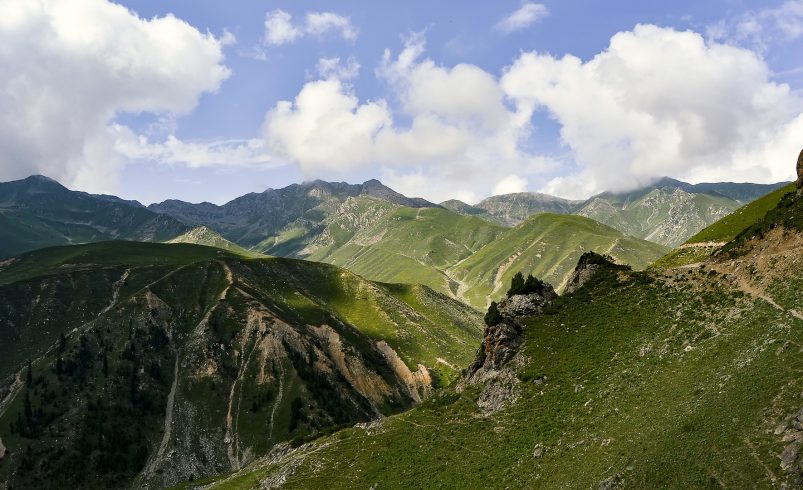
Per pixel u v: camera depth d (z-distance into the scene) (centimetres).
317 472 9594
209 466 17400
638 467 5094
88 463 16588
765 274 7412
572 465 6044
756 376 5284
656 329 7881
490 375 9431
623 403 6675
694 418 5275
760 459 4328
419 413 9988
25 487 15625
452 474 7394
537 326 9700
